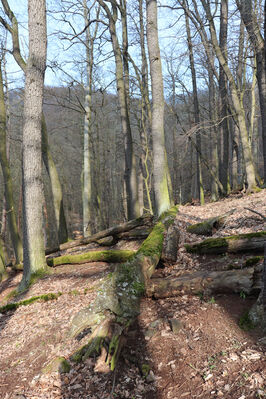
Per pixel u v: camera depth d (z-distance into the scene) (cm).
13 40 926
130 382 330
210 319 388
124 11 1288
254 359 300
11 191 1133
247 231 650
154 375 329
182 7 1198
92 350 366
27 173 755
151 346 371
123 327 385
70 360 390
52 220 2442
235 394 269
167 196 870
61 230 1229
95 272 706
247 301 405
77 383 349
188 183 1984
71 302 576
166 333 385
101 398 319
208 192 2238
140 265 490
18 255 1149
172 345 363
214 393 279
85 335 432
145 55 1418
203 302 432
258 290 402
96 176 1875
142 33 1402
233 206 947
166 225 720
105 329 377
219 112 1508
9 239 2147
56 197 1225
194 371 317
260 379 273
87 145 1311
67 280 705
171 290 466
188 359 336
